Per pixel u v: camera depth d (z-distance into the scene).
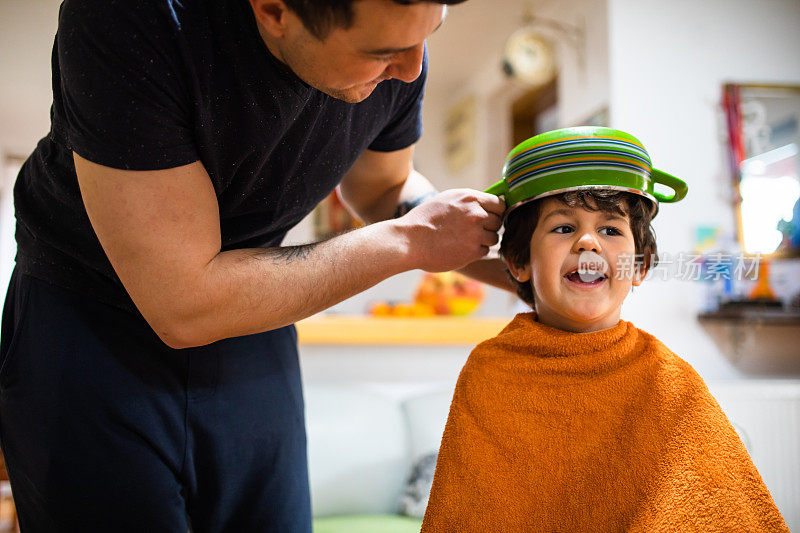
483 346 0.85
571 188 0.75
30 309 0.84
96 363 0.81
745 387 2.28
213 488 0.89
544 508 0.72
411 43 0.62
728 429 0.70
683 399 0.72
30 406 0.80
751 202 2.49
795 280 2.52
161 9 0.65
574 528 0.71
